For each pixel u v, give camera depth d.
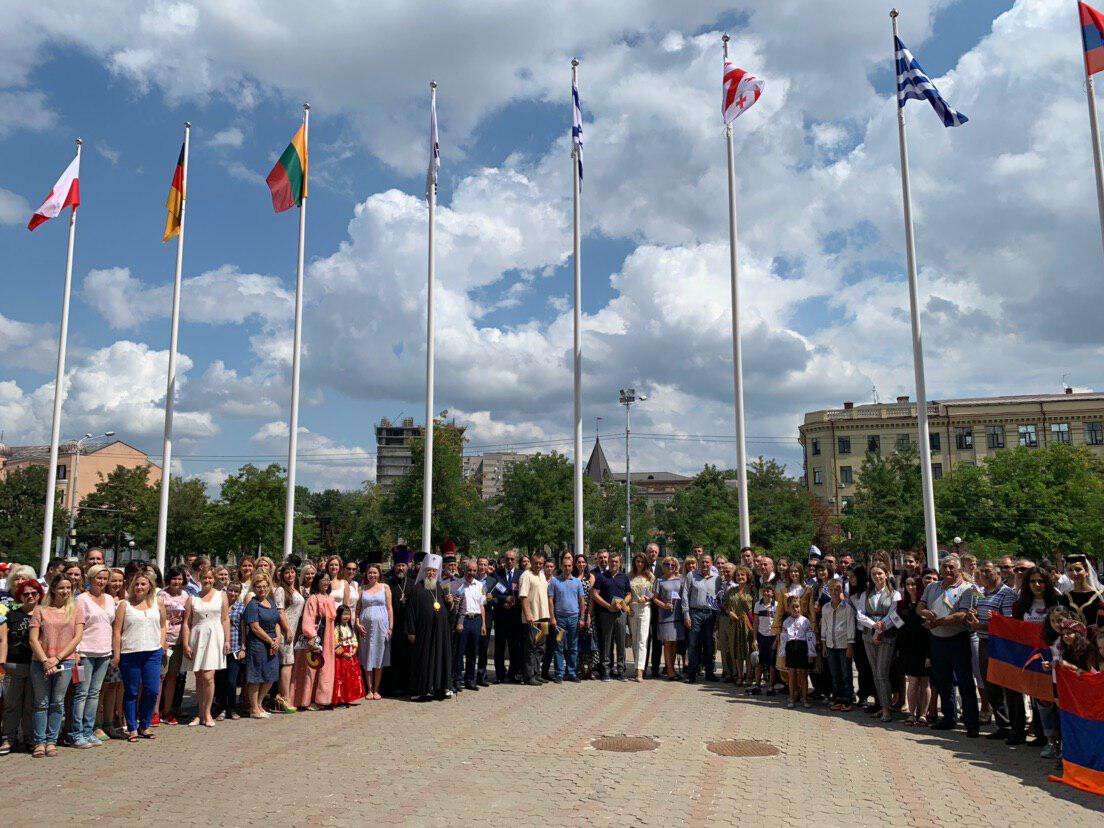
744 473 17.41
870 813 6.71
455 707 12.07
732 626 14.32
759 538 49.19
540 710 11.73
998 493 38.69
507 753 8.90
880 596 11.24
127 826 6.32
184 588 11.73
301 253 19.11
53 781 7.79
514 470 43.19
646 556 15.54
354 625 12.71
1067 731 7.85
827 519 58.50
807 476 76.12
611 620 15.03
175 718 11.00
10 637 9.15
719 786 7.50
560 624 14.79
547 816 6.56
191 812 6.71
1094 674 7.61
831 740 9.61
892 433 73.56
